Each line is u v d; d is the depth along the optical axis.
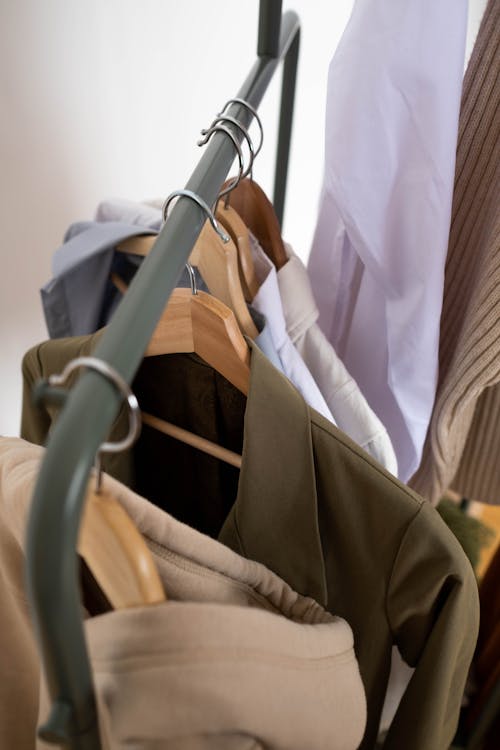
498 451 0.72
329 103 0.51
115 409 0.24
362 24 0.47
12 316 0.99
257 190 0.57
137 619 0.30
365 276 0.62
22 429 0.66
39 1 0.73
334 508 0.48
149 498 0.71
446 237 0.51
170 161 0.95
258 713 0.32
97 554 0.31
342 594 0.54
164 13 0.80
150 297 0.29
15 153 0.83
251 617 0.32
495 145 0.51
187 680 0.30
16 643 0.51
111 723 0.31
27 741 0.58
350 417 0.56
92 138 0.87
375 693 0.56
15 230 0.90
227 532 0.53
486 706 0.88
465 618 0.47
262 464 0.46
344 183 0.52
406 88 0.47
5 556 0.43
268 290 0.52
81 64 0.80
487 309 0.49
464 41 0.44
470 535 0.91
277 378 0.44
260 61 0.59
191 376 0.53
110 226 0.63
